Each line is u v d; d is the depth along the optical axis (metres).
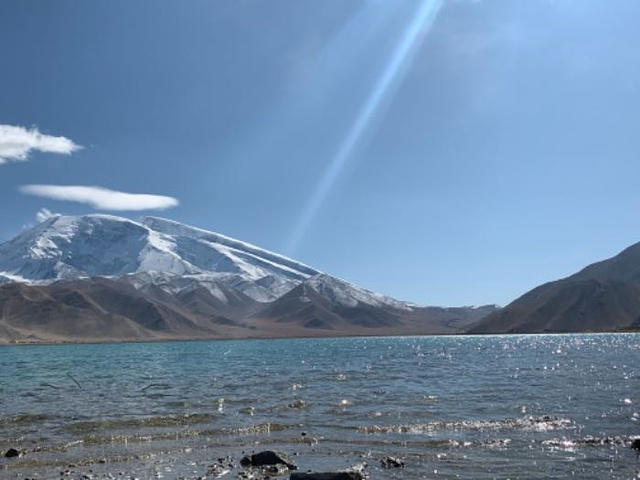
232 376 72.12
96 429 33.12
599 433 29.91
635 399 41.97
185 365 102.75
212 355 152.75
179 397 48.19
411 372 72.94
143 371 86.88
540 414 35.84
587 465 23.69
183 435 31.05
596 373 65.50
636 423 32.47
